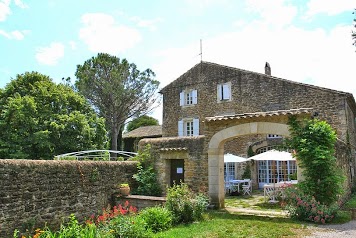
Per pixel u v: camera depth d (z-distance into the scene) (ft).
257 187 56.34
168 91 69.10
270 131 29.43
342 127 45.47
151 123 130.52
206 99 62.64
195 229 22.77
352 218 26.03
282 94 52.75
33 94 56.29
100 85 75.46
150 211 24.39
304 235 20.52
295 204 26.37
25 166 23.12
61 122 55.36
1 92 58.08
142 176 37.58
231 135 31.78
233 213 29.43
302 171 27.25
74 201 27.89
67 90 63.26
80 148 56.13
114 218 22.81
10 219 21.61
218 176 32.50
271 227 22.93
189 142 35.58
